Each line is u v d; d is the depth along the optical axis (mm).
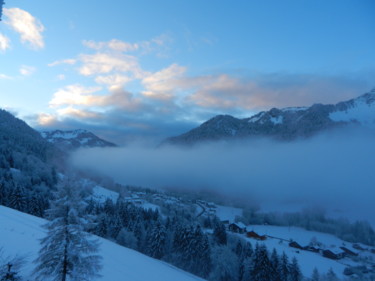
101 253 30844
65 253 13625
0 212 35562
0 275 11500
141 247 64875
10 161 135000
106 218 68562
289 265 53750
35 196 78750
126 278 23938
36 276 14570
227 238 81938
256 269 49125
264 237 113688
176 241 60188
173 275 35719
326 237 134250
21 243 23000
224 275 50750
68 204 14031
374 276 75625
